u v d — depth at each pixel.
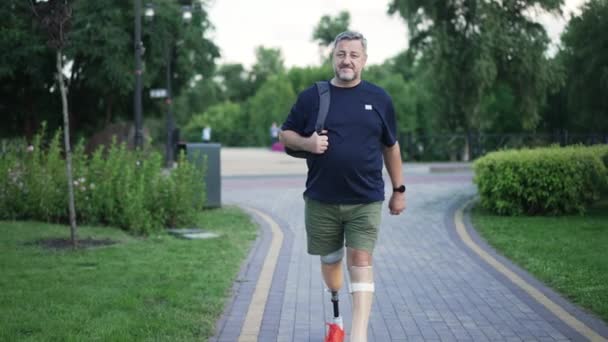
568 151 11.76
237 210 12.46
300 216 11.91
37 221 9.79
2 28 21.84
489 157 12.05
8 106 25.75
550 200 11.38
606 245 8.46
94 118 28.41
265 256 7.94
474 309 5.59
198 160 12.60
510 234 9.61
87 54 22.72
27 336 4.51
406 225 10.71
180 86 28.41
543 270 7.04
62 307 5.22
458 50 29.94
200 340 4.57
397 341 4.73
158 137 40.75
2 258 7.16
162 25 24.22
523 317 5.33
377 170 4.10
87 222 9.78
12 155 10.64
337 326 4.45
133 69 23.44
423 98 45.81
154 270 6.78
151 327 4.76
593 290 6.07
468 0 29.75
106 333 4.57
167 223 10.05
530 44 29.44
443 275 7.00
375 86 4.14
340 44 4.01
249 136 60.09
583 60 21.69
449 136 33.03
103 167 10.34
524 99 30.73
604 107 23.34
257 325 5.07
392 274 7.06
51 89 25.41
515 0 30.06
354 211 4.12
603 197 12.41
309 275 6.93
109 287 5.96
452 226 10.59
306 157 4.16
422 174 23.64
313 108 4.05
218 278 6.52
